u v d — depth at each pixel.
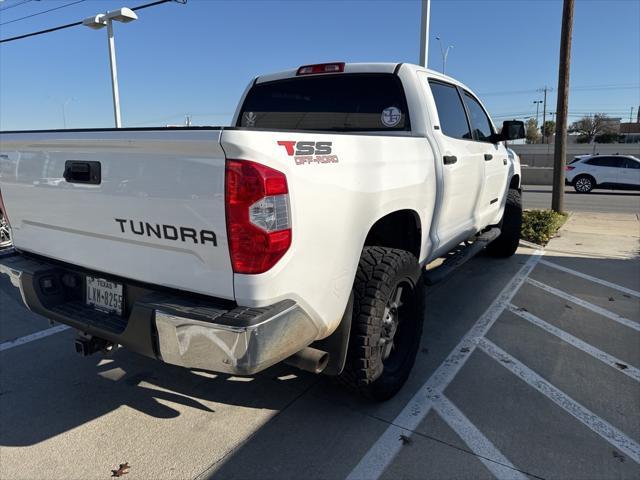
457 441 2.76
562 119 11.12
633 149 46.38
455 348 3.96
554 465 2.57
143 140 2.12
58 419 3.01
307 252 2.22
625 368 3.63
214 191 2.01
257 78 4.46
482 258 7.07
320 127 4.06
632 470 2.53
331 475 2.50
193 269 2.20
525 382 3.42
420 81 3.78
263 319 2.04
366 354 2.79
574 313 4.78
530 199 18.98
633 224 10.59
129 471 2.54
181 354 2.13
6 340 4.16
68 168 2.53
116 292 2.57
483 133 5.20
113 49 15.82
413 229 3.46
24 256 3.09
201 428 2.91
